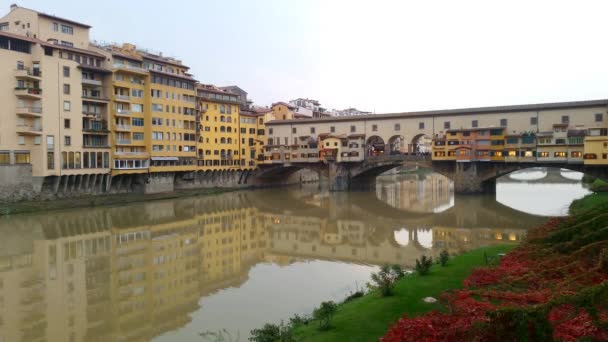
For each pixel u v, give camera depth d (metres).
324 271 37.34
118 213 66.69
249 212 71.00
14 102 65.69
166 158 88.19
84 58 76.19
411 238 51.44
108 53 79.12
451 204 78.75
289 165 108.50
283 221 63.06
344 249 46.12
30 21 72.69
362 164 100.12
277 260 41.41
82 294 30.98
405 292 23.44
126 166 81.00
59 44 72.50
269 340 18.94
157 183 87.69
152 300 29.89
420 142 195.50
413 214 68.56
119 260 40.19
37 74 67.75
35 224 56.69
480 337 14.19
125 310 28.02
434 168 90.38
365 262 40.47
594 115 77.31
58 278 34.62
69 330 24.97
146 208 72.44
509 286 22.22
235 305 28.88
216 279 34.84
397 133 97.00
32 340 23.67
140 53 86.38
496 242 47.25
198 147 98.69
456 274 26.66
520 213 66.00
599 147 73.06
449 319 17.34
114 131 79.81
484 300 20.11
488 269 25.78
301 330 20.36
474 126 87.88
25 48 67.56
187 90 93.62
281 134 113.44
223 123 104.81
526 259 26.62
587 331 14.09
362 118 100.88
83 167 74.38
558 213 65.38
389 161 95.81
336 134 104.88
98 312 27.67
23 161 67.00
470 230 54.94
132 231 53.88
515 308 14.35
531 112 82.12
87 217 62.47
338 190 101.44
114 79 79.12
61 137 70.94
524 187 112.88
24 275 35.41
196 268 38.03
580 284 19.78
